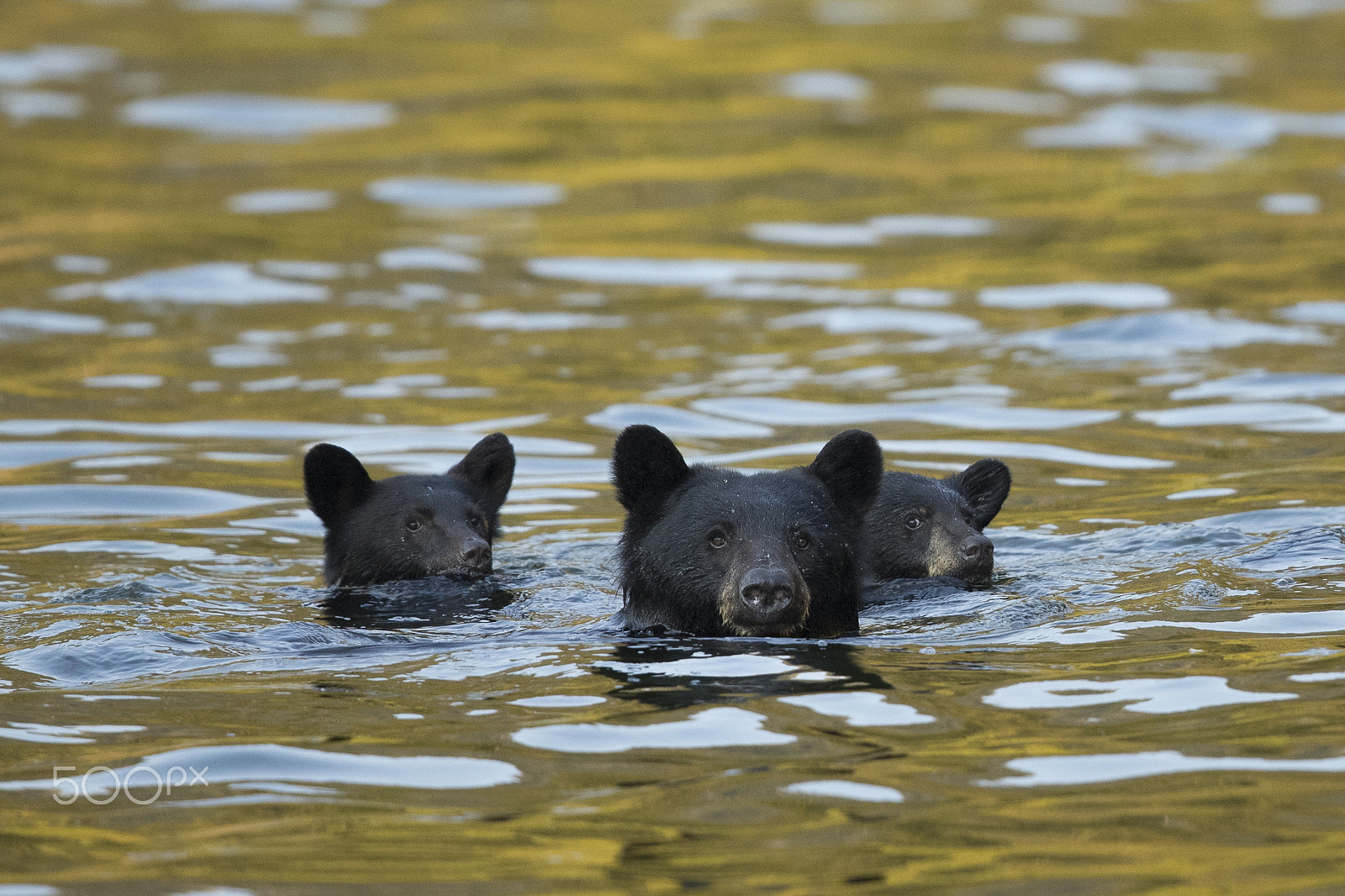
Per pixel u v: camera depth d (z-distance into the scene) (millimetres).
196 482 19547
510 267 32469
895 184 39156
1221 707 10609
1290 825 8672
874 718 10609
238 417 22484
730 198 38250
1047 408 22266
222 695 11430
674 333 27422
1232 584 14062
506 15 59219
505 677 11898
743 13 60250
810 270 31875
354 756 10031
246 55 52750
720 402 22938
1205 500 17547
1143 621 13047
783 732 10352
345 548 16453
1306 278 29172
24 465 20125
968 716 10602
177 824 9016
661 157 42156
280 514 18453
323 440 21391
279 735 10461
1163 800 9055
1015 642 12641
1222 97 47625
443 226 35906
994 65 52125
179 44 54125
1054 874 8156
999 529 17328
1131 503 17766
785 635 13258
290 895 8062
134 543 17047
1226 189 37406
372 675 11992
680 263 32688
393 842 8711
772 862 8367
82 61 51375
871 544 16625
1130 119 45375
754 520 13289
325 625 13883
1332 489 17562
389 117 46125
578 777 9641
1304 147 41719
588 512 18656
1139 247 32375
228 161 41594
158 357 25781
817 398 23094
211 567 16312
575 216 36906
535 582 15922
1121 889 7945
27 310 28562
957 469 19469
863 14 60344
